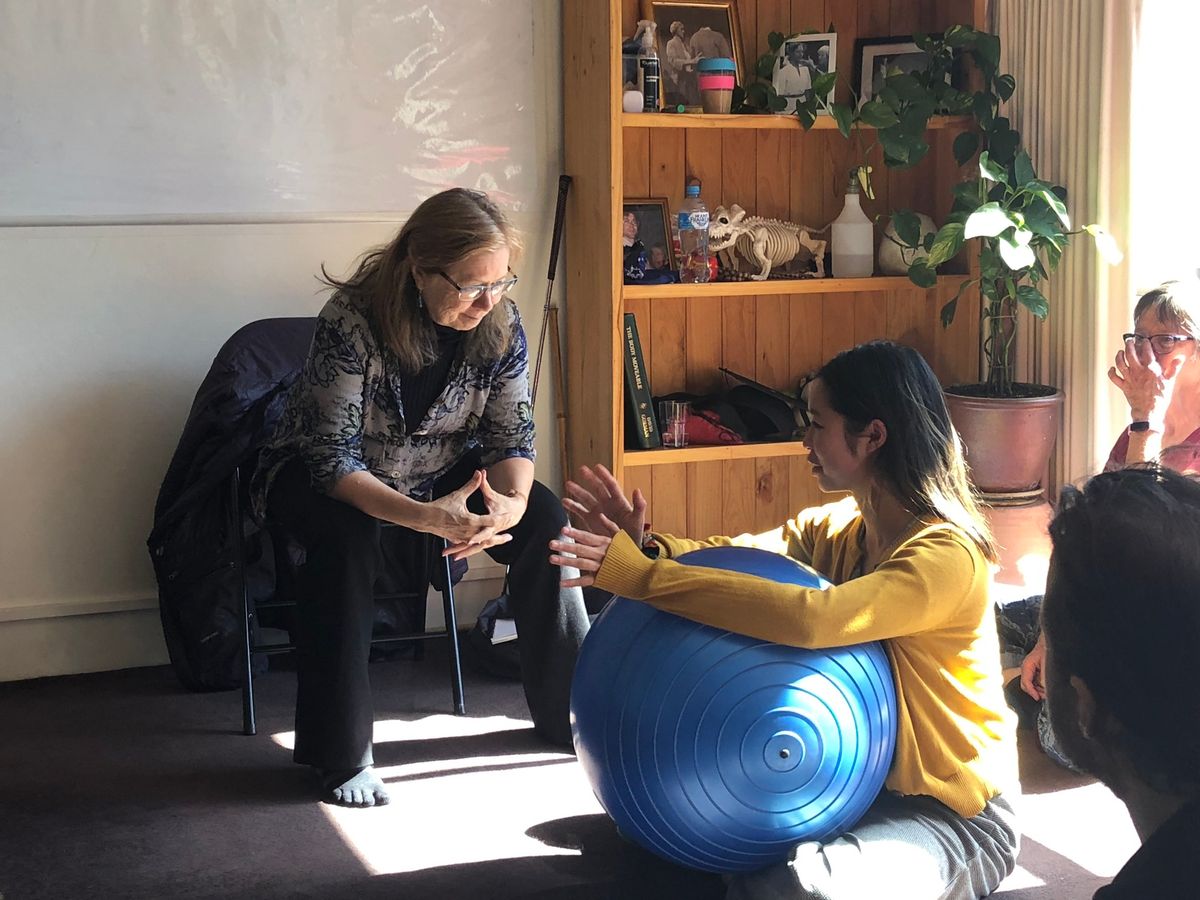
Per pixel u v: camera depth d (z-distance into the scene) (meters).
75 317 3.11
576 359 3.47
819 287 3.40
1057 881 2.12
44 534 3.16
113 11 3.02
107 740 2.79
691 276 3.41
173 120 3.10
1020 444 3.23
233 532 2.84
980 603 1.97
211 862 2.24
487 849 2.28
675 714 1.86
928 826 1.95
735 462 3.69
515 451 2.60
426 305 2.37
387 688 3.09
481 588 3.52
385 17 3.23
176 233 3.15
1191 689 0.82
